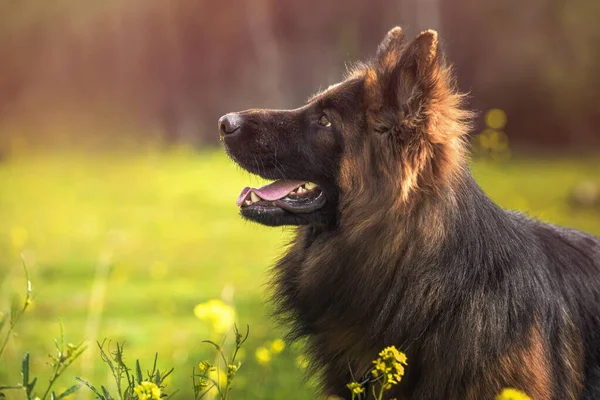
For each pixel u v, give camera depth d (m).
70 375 9.07
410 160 5.45
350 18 40.03
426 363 5.32
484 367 5.18
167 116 41.38
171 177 29.16
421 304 5.34
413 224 5.46
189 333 11.09
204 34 41.53
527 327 5.33
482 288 5.32
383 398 5.45
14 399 7.20
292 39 41.16
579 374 5.71
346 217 5.80
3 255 15.77
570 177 26.16
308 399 7.54
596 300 5.95
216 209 22.72
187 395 8.17
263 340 8.65
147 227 20.06
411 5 39.00
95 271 14.70
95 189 26.64
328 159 5.94
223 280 14.48
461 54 38.69
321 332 5.87
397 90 5.58
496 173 23.25
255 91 40.91
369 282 5.58
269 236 19.12
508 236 5.62
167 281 14.40
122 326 11.39
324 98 6.04
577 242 6.23
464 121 5.77
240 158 6.31
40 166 32.88
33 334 10.77
